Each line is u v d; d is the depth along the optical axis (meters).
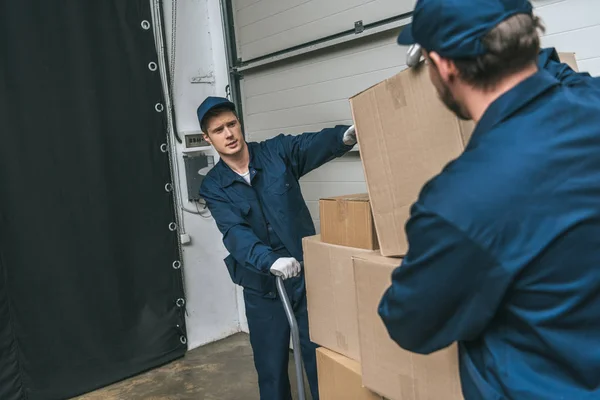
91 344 2.77
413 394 1.25
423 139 1.16
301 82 2.78
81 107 2.66
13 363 2.55
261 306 2.15
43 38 2.53
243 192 2.10
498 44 0.70
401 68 2.28
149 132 2.92
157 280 3.00
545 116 0.73
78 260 2.70
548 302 0.71
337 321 1.55
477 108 0.79
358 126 1.33
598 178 0.71
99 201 2.75
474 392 0.84
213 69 3.27
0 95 2.43
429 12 0.75
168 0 3.03
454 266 0.73
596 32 1.72
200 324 3.29
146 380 2.89
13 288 2.53
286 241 2.12
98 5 2.70
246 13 3.04
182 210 3.14
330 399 1.62
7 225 2.49
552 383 0.74
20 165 2.50
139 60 2.85
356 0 2.40
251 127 3.18
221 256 3.37
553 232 0.69
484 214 0.70
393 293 0.85
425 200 0.77
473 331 0.78
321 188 2.82
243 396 2.64
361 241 1.42
